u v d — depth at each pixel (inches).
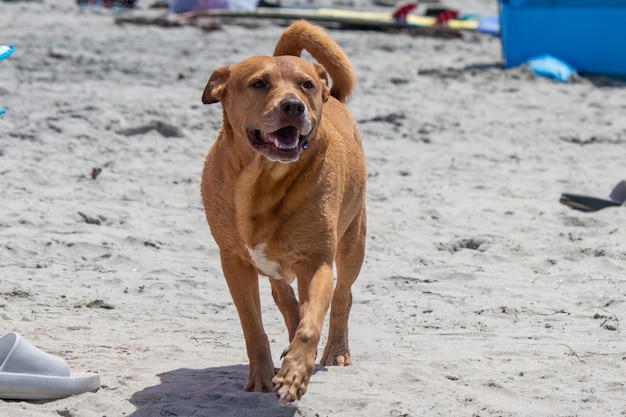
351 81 317.4
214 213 263.4
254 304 267.7
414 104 843.4
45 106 707.4
